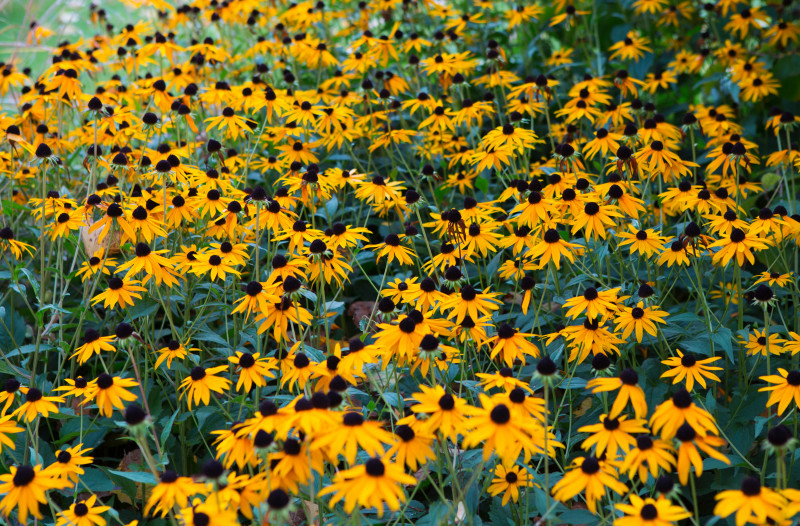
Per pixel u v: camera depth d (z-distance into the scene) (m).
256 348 3.47
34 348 3.43
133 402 3.30
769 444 2.24
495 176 4.98
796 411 2.96
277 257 3.26
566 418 3.38
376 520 2.57
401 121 5.18
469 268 4.28
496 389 3.32
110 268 3.95
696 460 2.19
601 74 6.02
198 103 4.89
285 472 2.22
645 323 3.05
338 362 2.74
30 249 4.19
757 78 5.57
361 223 4.87
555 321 3.79
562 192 3.68
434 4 6.20
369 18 6.56
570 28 6.63
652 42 7.18
